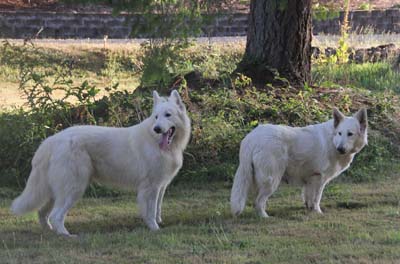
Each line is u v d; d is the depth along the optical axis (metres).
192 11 13.16
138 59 28.34
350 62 25.78
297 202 12.38
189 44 14.87
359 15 35.69
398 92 21.52
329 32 34.88
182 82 16.44
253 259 8.65
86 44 30.73
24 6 39.62
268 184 11.00
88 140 10.47
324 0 33.41
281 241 9.52
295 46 17.20
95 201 12.72
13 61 21.72
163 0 12.84
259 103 15.84
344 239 9.60
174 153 10.70
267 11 17.12
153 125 10.43
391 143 15.72
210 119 14.73
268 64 17.20
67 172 10.20
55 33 34.44
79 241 9.71
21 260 8.77
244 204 11.02
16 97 22.19
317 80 21.95
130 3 12.53
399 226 10.34
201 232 10.17
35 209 10.41
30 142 14.07
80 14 34.84
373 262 8.41
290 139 11.18
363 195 12.80
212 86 16.95
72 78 25.77
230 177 13.84
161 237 9.76
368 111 16.62
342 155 11.35
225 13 13.97
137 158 10.54
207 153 14.27
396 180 14.12
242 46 28.20
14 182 13.79
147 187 10.59
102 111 15.34
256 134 11.11
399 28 35.84
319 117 15.48
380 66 24.16
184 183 13.83
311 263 8.48
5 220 11.28
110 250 9.19
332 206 12.08
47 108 14.80
